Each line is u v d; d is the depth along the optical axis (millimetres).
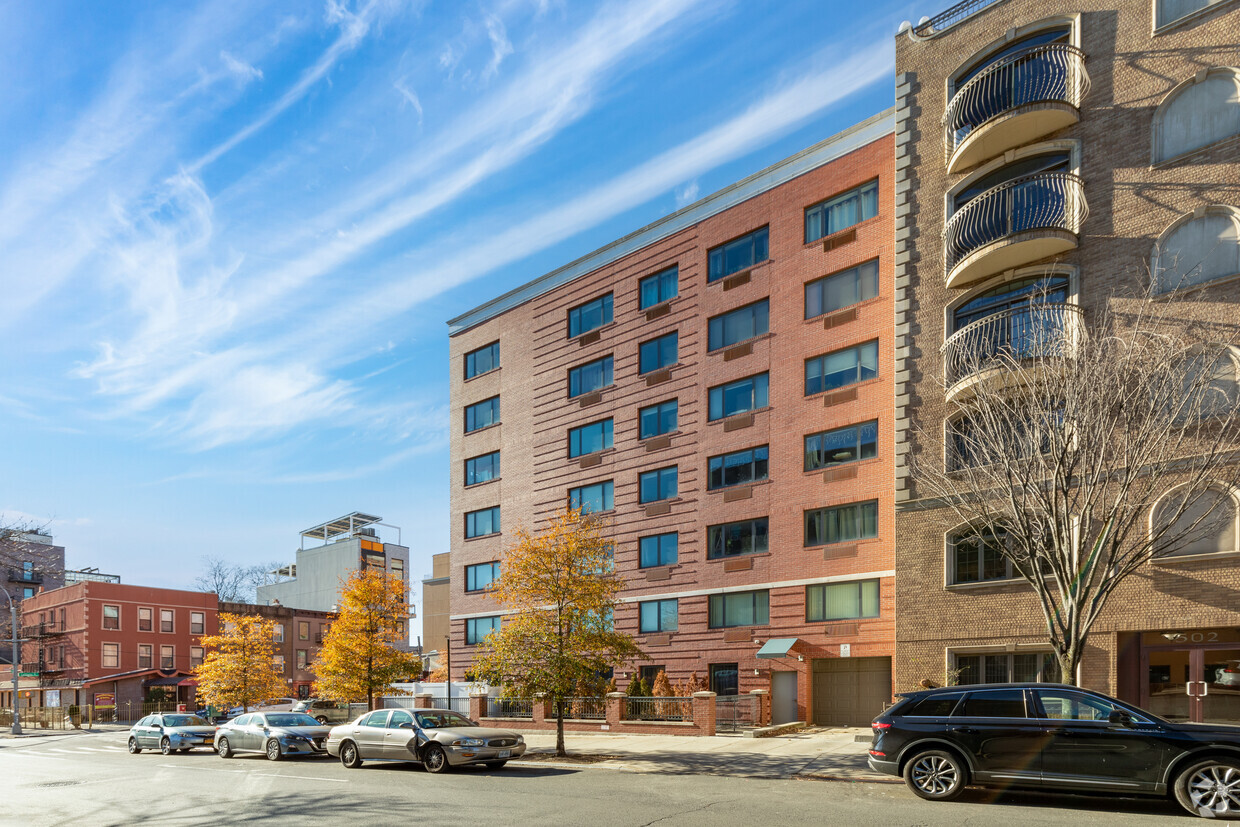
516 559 22141
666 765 17953
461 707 33625
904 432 24094
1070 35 22484
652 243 35094
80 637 59625
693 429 32375
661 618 32531
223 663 41750
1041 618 20641
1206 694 18219
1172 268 19562
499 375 41500
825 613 27375
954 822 10648
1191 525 16484
